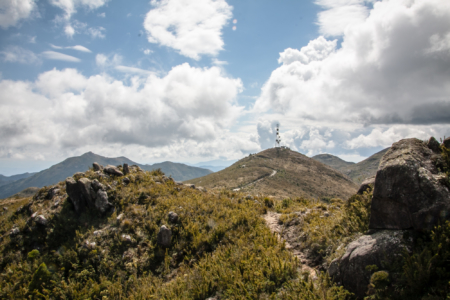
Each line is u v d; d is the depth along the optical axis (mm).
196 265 11422
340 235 9195
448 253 5156
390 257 6043
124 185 20047
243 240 12664
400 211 6625
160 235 13852
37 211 17734
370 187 10062
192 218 16047
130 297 10227
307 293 6742
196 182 154750
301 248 10508
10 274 12594
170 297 9398
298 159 192000
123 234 14555
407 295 5266
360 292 6215
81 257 13336
